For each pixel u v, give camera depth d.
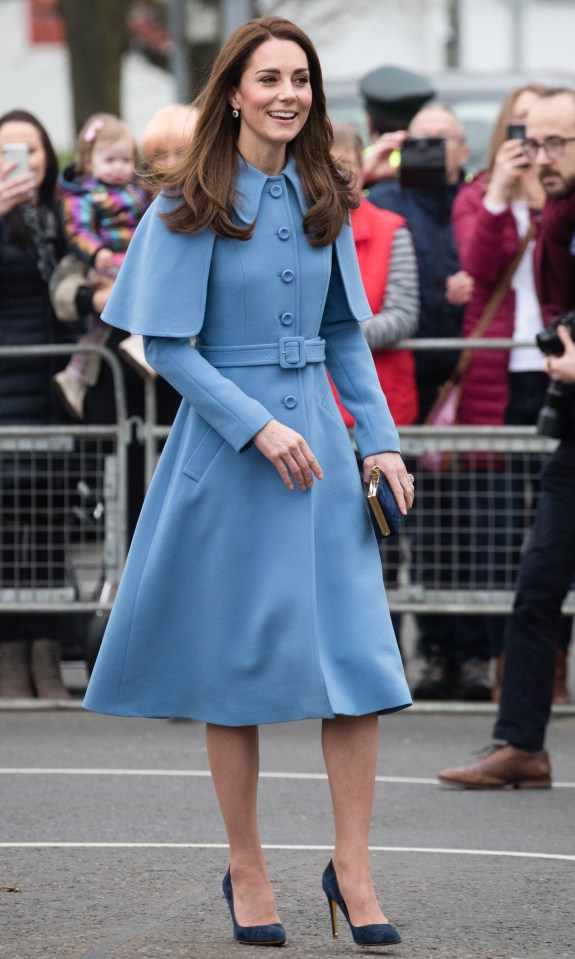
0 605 24.69
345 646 13.12
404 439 24.31
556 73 44.81
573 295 20.25
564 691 24.45
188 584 13.27
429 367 24.73
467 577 24.59
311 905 14.65
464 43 110.38
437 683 25.17
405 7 106.88
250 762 13.35
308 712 12.92
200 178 13.12
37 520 24.69
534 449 24.28
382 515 13.37
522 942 13.52
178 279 13.12
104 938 13.60
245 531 13.18
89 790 19.42
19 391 24.73
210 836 17.27
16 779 20.00
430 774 20.53
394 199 25.12
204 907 14.56
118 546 24.59
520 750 19.61
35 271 24.73
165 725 23.67
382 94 26.84
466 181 26.70
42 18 129.25
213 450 13.26
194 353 13.20
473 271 24.70
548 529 19.36
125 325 13.33
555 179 20.03
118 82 81.19
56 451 24.61
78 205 24.34
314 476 13.27
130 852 16.59
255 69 13.11
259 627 13.05
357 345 13.87
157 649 13.34
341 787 13.20
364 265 23.72
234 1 41.72
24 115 24.73
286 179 13.37
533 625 19.52
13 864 16.09
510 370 24.75
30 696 24.98
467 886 15.30
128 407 24.73
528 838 17.25
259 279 13.18
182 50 44.50
